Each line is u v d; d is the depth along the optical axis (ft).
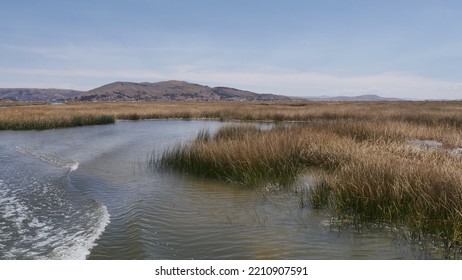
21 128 91.81
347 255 18.07
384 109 139.44
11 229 22.39
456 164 30.17
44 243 20.18
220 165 36.09
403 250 18.53
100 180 35.37
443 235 19.92
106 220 23.76
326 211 24.85
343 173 28.30
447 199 21.65
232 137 50.57
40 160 46.39
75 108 167.73
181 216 24.18
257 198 28.37
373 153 34.94
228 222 22.99
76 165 42.86
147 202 27.30
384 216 22.58
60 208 26.66
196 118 142.51
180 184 33.47
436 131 56.29
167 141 65.67
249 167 34.76
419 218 21.02
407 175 25.67
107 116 119.03
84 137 73.41
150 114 142.92
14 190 31.65
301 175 34.88
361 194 24.38
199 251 18.79
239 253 18.49
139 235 20.61
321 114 124.77
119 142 64.69
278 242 19.76
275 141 41.14
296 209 25.41
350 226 21.99
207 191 30.78
